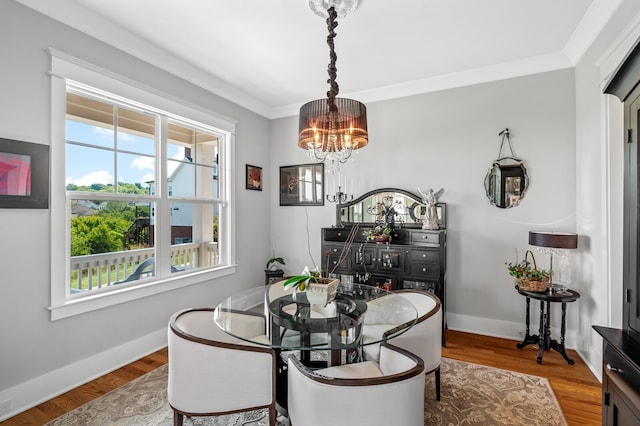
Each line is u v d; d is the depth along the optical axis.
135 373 2.49
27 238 2.06
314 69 3.24
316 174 4.22
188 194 3.37
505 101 3.21
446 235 3.44
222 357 1.62
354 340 1.63
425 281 3.17
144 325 2.81
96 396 2.18
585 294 2.70
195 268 3.44
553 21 2.39
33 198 2.07
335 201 4.05
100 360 2.47
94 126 2.53
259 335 1.78
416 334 1.96
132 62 2.69
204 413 1.63
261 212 4.38
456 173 3.43
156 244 2.98
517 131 3.17
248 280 4.12
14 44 1.99
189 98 3.25
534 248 3.10
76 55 2.30
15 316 2.01
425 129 3.58
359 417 1.28
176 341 1.68
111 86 2.51
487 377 2.42
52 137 2.17
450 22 2.40
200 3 2.20
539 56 2.97
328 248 3.65
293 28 2.49
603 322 2.35
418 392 1.35
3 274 1.96
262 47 2.79
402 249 3.25
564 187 2.98
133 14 2.33
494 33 2.56
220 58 3.01
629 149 1.40
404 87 3.62
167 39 2.67
